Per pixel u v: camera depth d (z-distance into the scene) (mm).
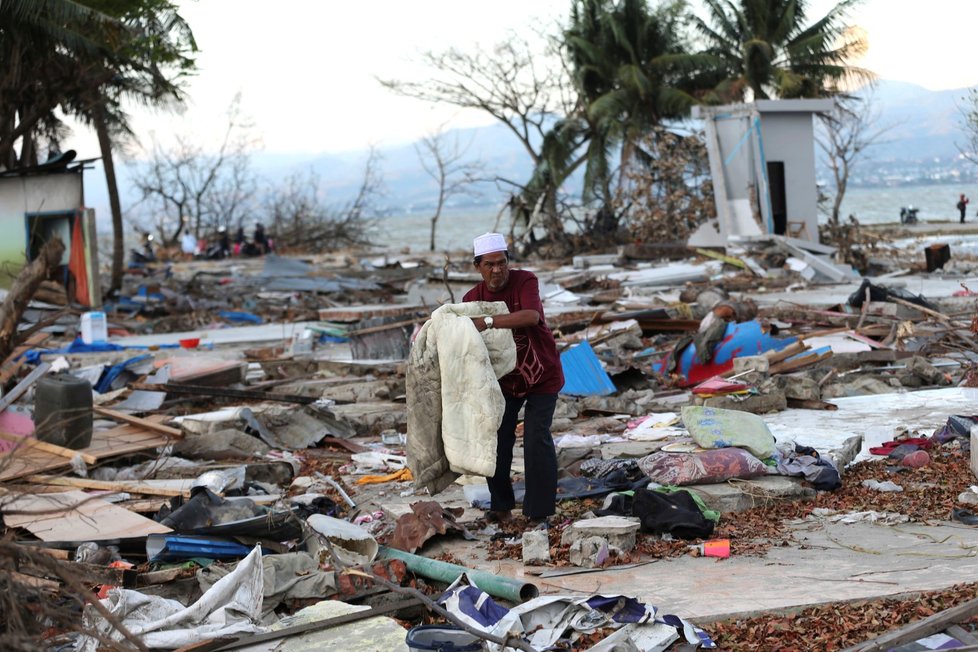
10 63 23406
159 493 7512
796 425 9641
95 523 6504
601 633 4922
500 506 6969
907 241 42062
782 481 7340
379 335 15281
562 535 6367
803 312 16812
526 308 6621
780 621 5000
